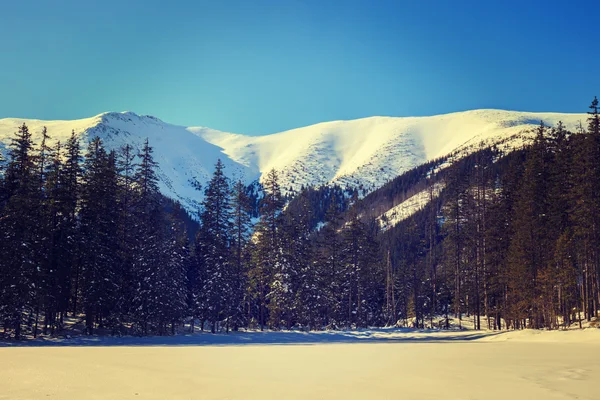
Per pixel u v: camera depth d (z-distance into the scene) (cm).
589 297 4522
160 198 4772
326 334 5056
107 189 4306
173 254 4728
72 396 923
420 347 2667
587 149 4156
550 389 1034
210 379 1181
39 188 3872
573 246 4212
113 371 1320
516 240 4700
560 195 4425
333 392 999
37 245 3634
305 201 7244
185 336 4347
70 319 4406
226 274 5294
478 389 1041
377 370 1402
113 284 4006
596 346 2545
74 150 4084
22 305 3353
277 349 2492
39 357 1739
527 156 5431
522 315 4691
